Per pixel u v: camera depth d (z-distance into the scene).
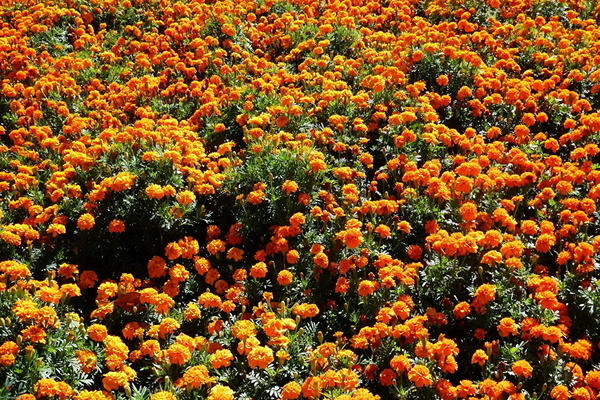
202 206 3.30
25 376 2.72
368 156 3.51
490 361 2.88
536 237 3.22
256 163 3.41
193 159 3.37
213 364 2.82
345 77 4.05
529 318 2.89
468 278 3.10
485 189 3.31
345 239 3.11
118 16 4.71
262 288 3.18
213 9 4.56
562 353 2.82
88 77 4.12
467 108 3.82
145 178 3.29
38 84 3.89
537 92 3.89
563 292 3.02
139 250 3.28
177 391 2.77
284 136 3.53
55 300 2.90
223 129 3.67
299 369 2.89
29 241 3.19
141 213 3.26
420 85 3.81
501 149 3.51
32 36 4.41
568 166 3.40
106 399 2.68
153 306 3.04
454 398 2.75
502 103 3.79
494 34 4.24
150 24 4.66
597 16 4.50
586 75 3.92
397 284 3.09
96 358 2.85
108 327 3.02
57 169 3.47
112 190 3.29
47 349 2.79
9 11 4.66
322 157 3.40
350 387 2.75
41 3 4.69
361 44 4.23
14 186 3.36
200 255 3.30
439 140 3.56
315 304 3.10
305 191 3.35
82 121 3.65
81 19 4.57
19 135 3.63
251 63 4.06
